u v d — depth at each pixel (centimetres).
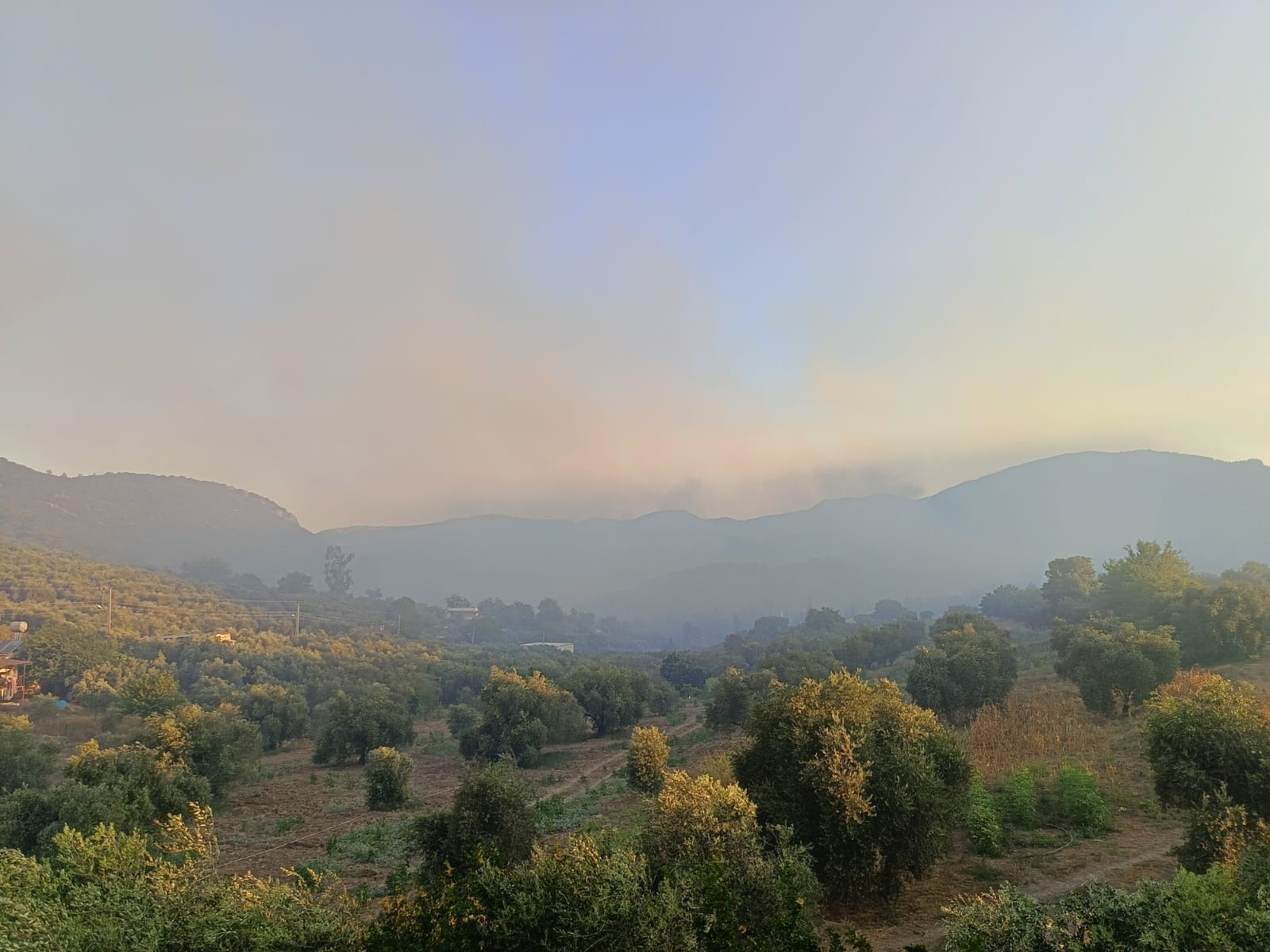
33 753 3938
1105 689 3656
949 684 4306
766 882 1206
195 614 13538
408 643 14962
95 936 889
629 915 931
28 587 12319
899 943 1384
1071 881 1644
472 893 1009
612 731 6819
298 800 4097
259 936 924
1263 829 1388
